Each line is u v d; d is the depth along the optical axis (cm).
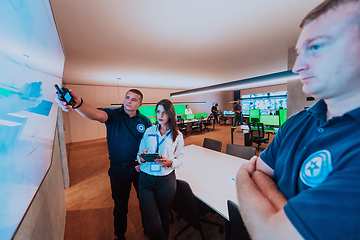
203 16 175
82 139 629
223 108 1173
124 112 154
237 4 156
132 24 186
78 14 163
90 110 116
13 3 39
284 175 38
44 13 69
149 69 397
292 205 26
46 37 72
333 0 28
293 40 244
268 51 293
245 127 488
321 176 28
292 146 38
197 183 148
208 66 393
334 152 27
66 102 84
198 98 1012
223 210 110
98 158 411
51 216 117
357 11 25
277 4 158
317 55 29
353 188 20
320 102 37
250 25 197
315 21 29
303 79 33
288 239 25
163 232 118
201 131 777
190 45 255
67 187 262
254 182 43
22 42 45
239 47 270
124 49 259
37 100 61
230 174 166
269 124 463
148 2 149
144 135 143
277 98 892
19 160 46
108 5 151
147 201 120
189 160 207
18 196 46
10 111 39
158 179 122
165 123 134
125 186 146
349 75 26
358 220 19
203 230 168
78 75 439
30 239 73
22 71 46
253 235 31
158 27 195
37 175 64
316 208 23
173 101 888
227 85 303
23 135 49
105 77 477
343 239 19
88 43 231
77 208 211
